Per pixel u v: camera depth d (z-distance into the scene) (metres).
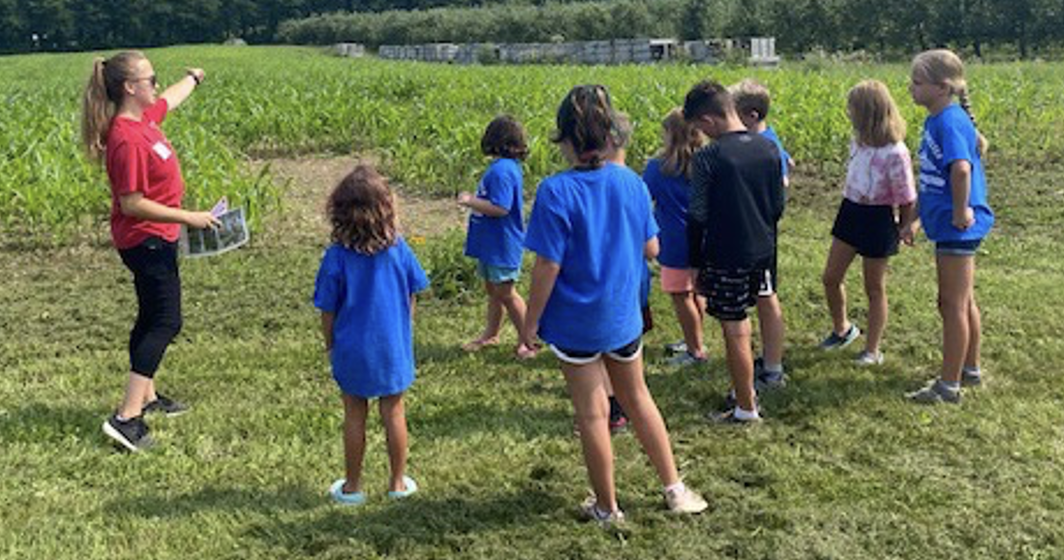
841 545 3.94
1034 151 13.06
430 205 11.27
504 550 3.98
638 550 3.96
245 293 8.02
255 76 27.64
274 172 13.54
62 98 21.22
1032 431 4.96
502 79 21.67
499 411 5.52
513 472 4.72
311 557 3.99
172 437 5.25
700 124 5.04
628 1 50.84
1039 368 5.89
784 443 4.95
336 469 4.85
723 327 5.11
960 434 4.96
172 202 5.28
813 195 11.29
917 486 4.41
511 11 58.12
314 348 6.76
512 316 6.40
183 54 53.84
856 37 38.03
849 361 6.15
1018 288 7.47
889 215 5.93
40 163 10.42
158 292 5.24
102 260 9.15
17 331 7.20
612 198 4.00
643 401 4.21
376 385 4.33
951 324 5.32
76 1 84.69
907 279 7.82
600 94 3.99
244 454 5.04
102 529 4.22
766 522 4.13
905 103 14.98
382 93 21.81
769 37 38.84
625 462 4.77
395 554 4.00
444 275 8.00
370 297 4.32
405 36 66.25
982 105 13.77
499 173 6.11
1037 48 35.00
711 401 5.57
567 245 3.95
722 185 4.90
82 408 5.70
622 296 4.02
